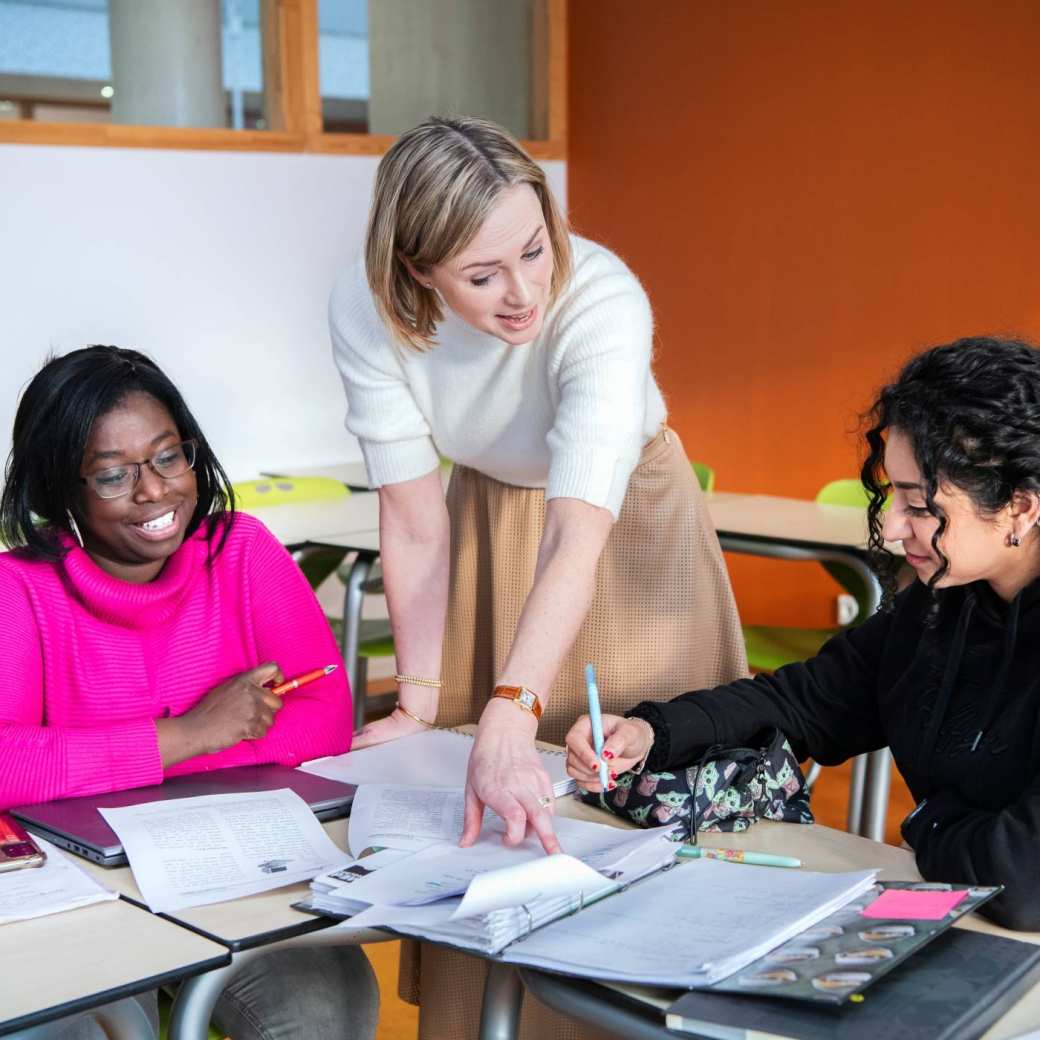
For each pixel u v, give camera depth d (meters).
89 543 1.73
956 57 4.16
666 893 1.26
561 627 1.53
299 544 3.28
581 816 1.57
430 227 1.45
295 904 1.28
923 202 4.29
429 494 1.88
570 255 1.57
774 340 4.75
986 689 1.41
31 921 1.25
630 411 1.61
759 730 1.62
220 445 4.50
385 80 4.74
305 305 4.63
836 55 4.45
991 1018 1.06
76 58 4.10
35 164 4.04
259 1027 1.57
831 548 3.14
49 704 1.72
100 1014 1.17
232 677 1.73
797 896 1.22
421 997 1.92
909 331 4.38
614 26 5.09
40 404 1.64
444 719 2.06
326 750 1.80
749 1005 1.05
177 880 1.33
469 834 1.40
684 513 1.93
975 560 1.31
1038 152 4.00
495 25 5.03
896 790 3.71
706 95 4.83
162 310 4.33
